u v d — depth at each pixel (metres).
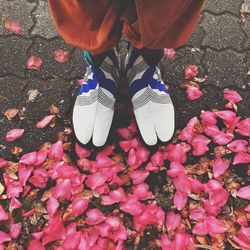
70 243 1.53
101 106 1.73
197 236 1.57
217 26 2.08
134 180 1.67
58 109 1.86
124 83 1.89
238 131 1.79
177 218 1.60
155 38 1.36
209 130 1.78
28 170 1.69
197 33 2.05
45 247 1.55
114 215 1.62
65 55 1.98
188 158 1.75
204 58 1.99
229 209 1.64
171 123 1.74
